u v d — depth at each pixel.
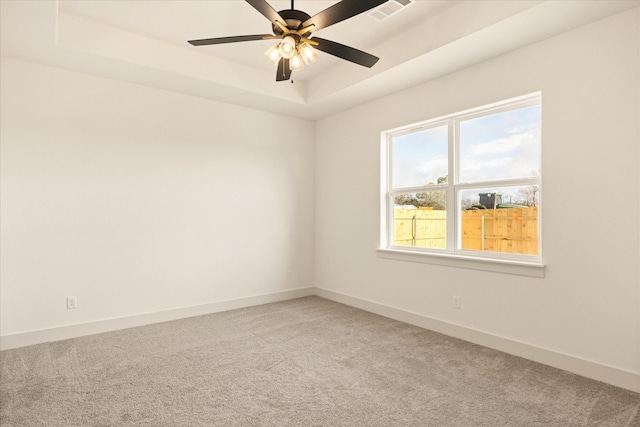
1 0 2.22
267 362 2.77
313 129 5.07
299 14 2.04
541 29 2.58
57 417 2.02
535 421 1.99
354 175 4.43
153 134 3.76
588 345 2.51
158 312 3.78
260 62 3.79
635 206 2.31
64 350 2.98
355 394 2.29
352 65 3.69
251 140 4.48
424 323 3.59
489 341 3.06
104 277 3.48
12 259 3.05
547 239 2.72
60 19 2.82
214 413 2.07
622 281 2.36
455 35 2.74
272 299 4.65
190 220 4.00
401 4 2.58
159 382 2.43
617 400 2.19
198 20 2.96
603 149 2.44
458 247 3.46
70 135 3.31
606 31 2.42
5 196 3.03
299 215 4.93
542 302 2.75
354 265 4.43
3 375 2.52
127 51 3.13
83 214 3.37
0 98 3.01
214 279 4.17
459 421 1.99
